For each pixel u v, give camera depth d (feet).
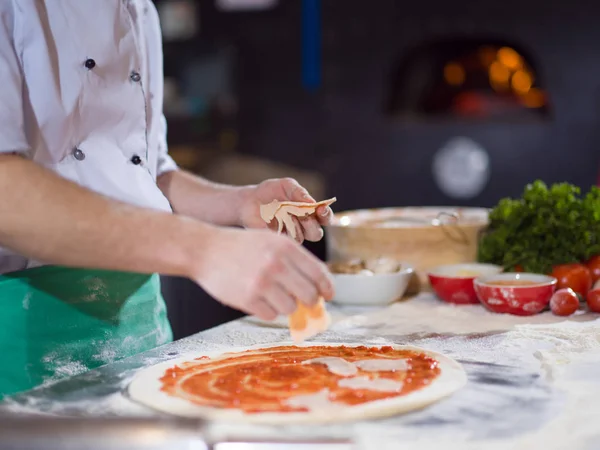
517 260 5.92
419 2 16.39
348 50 16.94
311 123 17.43
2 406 3.52
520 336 4.71
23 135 3.87
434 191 16.83
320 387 3.59
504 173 16.35
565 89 15.94
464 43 16.83
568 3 15.67
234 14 17.46
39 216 3.46
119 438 2.64
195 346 4.61
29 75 4.15
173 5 17.74
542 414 3.30
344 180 17.35
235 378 3.75
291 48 17.29
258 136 17.80
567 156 16.08
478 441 3.02
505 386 3.68
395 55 16.74
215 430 2.74
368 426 3.17
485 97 16.75
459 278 5.67
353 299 5.65
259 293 3.29
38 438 2.65
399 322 5.23
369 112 17.03
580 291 5.72
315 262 3.38
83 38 4.33
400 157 16.92
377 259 5.99
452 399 3.49
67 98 4.28
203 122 17.98
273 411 3.28
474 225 6.28
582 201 5.94
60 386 3.81
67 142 4.33
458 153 16.48
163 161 5.58
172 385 3.69
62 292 4.34
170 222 3.51
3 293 4.14
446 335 4.82
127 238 3.44
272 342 4.62
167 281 10.25
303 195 4.97
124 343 4.65
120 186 4.47
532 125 16.08
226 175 16.66
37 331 4.25
